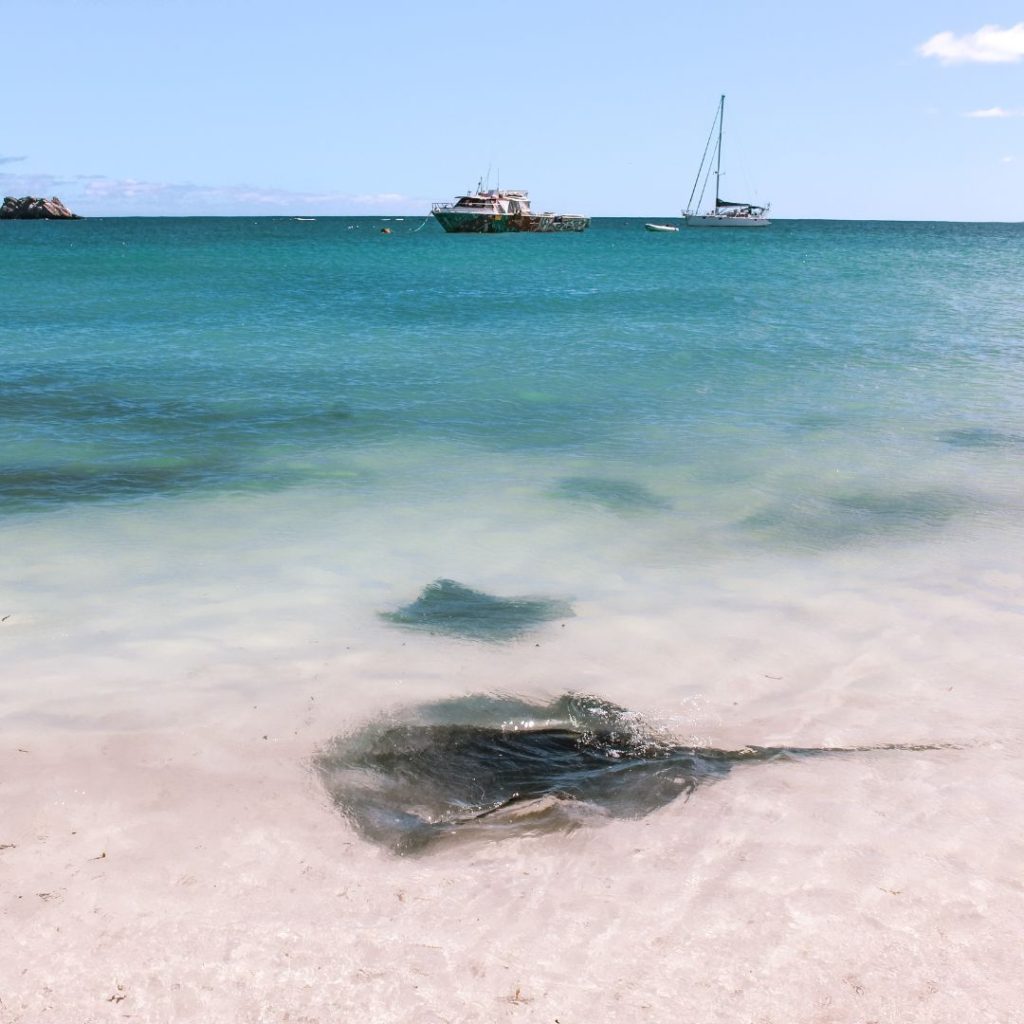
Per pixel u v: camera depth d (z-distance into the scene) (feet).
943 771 16.07
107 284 111.96
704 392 50.57
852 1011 10.85
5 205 643.86
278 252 198.49
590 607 23.11
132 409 45.09
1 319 76.33
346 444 39.40
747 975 11.37
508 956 11.62
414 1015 10.69
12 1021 10.48
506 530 28.99
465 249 227.20
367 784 15.53
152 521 29.37
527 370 56.59
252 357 60.08
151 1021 10.56
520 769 16.17
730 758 16.55
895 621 22.47
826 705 18.45
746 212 392.47
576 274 139.74
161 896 12.64
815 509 31.40
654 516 30.58
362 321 78.79
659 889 12.96
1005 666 20.11
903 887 13.05
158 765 15.78
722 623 22.25
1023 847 13.96
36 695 18.04
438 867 13.44
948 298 101.50
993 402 48.16
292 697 18.25
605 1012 10.75
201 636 20.99
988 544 28.09
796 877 13.24
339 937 11.93
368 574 25.11
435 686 18.86
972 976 11.41
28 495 31.78
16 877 12.91
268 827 14.26
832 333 72.79
